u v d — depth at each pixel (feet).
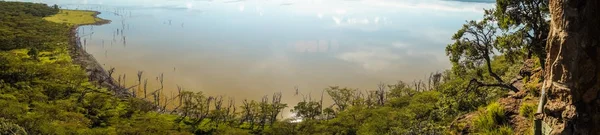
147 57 416.46
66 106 262.06
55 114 240.53
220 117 273.13
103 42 481.46
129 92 322.55
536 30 106.73
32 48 396.16
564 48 36.86
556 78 38.81
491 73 125.80
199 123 270.87
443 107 127.85
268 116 277.03
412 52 436.35
